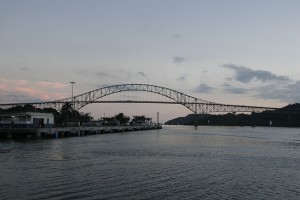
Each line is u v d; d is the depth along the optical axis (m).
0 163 42.47
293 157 54.31
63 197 26.66
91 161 45.75
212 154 57.53
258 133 166.75
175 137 116.38
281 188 30.61
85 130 119.62
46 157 48.88
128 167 40.91
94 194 27.69
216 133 161.38
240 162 47.22
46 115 100.69
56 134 94.81
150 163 44.81
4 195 26.84
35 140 81.88
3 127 91.31
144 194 28.03
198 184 31.81
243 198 27.17
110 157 50.81
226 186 31.14
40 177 33.62
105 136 114.75
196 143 85.50
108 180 32.81
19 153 53.22
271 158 52.50
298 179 34.78
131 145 75.31
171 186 30.84
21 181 31.66
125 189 29.45
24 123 94.12
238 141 96.25
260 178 35.12
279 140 103.88
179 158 51.00
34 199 25.97
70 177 33.84
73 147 65.56
